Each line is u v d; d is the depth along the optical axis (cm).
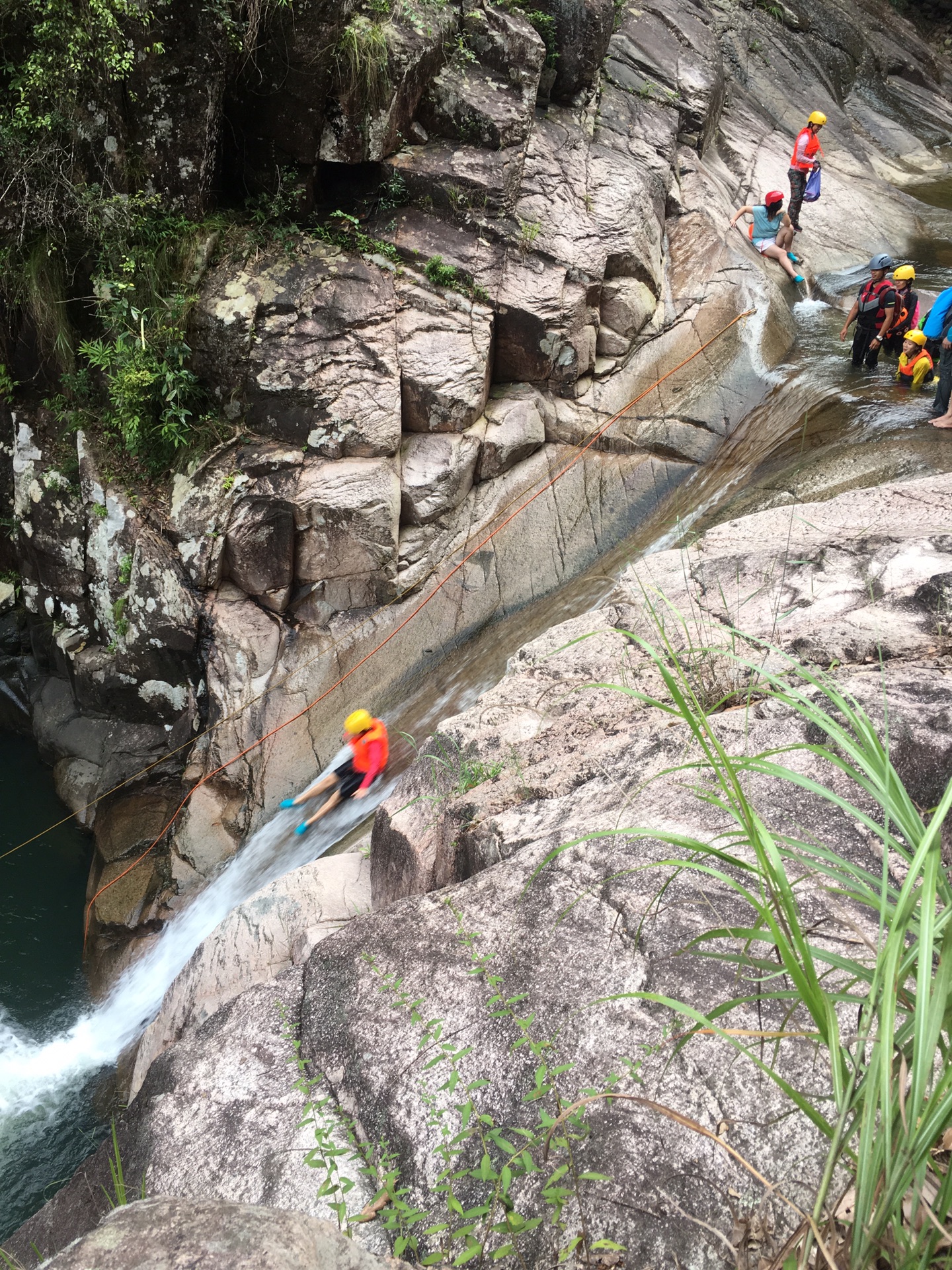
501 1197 232
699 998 265
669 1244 213
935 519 559
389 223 935
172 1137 290
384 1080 281
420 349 905
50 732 966
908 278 960
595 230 1015
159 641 901
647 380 1061
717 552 588
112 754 932
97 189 842
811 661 427
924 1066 143
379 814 506
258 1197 265
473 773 454
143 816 890
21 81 804
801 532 585
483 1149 250
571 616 908
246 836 872
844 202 1414
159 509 888
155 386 865
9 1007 777
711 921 291
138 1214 168
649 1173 227
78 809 923
